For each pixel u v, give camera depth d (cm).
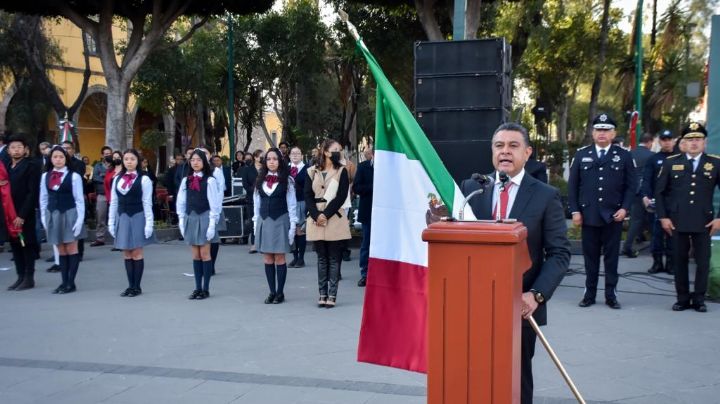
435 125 766
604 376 518
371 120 3008
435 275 272
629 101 2800
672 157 738
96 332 670
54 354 596
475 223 280
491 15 2241
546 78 2945
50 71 2648
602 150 751
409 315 341
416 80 768
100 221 1337
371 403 466
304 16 2394
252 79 2522
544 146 2573
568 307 754
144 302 809
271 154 786
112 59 1602
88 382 519
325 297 770
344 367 548
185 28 2764
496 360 265
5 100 2583
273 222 781
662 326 668
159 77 2402
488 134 752
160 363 565
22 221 877
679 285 733
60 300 827
